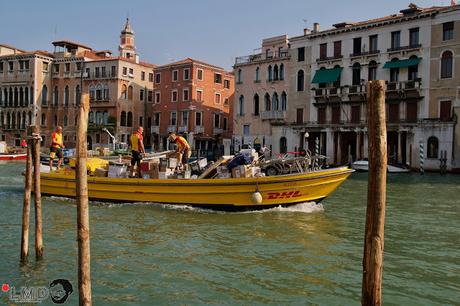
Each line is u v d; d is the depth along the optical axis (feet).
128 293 20.92
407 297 21.06
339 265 25.39
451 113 111.34
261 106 153.28
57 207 42.96
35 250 25.48
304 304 19.98
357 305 19.90
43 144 197.26
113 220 36.58
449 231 35.50
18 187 59.11
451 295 21.34
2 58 200.44
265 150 47.60
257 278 23.12
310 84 140.05
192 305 19.70
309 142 139.44
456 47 110.11
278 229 34.01
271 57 150.92
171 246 28.81
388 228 36.65
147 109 193.77
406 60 118.42
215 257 26.58
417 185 75.41
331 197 56.85
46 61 196.54
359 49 129.39
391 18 120.88
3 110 202.49
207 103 174.50
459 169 106.42
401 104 120.16
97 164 49.57
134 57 207.62
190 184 41.16
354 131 126.31
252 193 39.78
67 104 193.57
